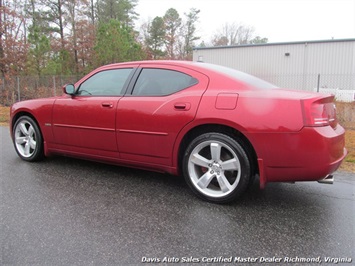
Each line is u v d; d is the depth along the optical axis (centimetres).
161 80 323
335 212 271
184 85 307
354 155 466
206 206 283
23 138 434
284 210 275
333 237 227
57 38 2655
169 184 343
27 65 1745
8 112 1090
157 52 4019
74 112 368
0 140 590
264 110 259
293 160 252
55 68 1859
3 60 1689
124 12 3850
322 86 1902
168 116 299
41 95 1415
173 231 236
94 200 295
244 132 262
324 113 255
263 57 2158
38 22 2738
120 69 358
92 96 364
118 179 359
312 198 303
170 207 280
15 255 201
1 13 1802
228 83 288
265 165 262
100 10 3644
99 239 222
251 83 293
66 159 446
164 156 309
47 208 275
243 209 277
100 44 2077
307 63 2030
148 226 243
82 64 2600
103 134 345
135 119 319
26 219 252
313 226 245
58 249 208
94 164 421
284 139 251
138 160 328
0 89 1424
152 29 4088
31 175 370
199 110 282
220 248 212
